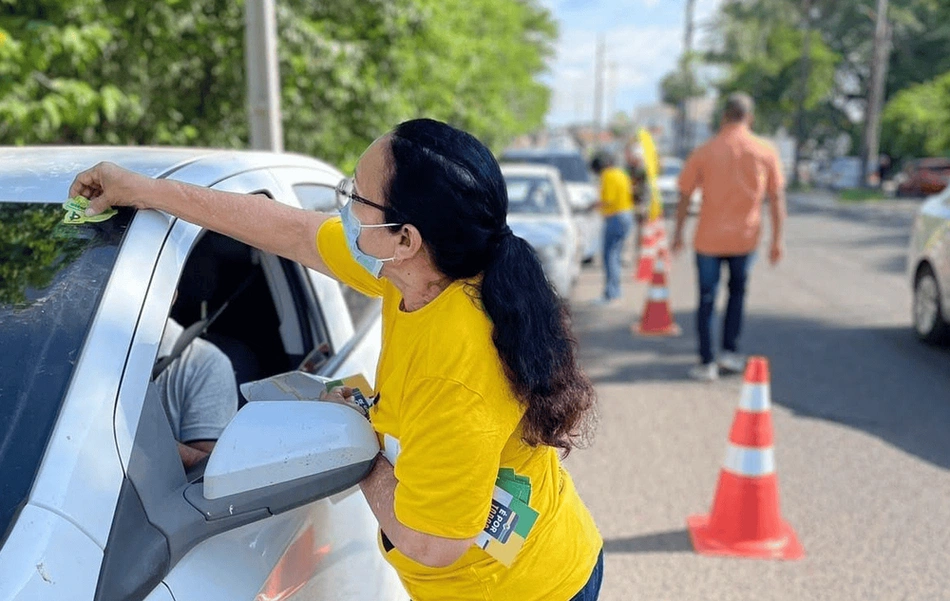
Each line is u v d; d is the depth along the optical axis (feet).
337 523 6.61
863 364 23.94
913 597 11.86
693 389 21.70
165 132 24.32
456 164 4.95
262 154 8.37
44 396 4.88
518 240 5.24
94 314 5.25
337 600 6.48
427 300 5.29
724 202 21.21
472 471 4.94
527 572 5.55
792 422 18.98
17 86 17.65
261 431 5.16
